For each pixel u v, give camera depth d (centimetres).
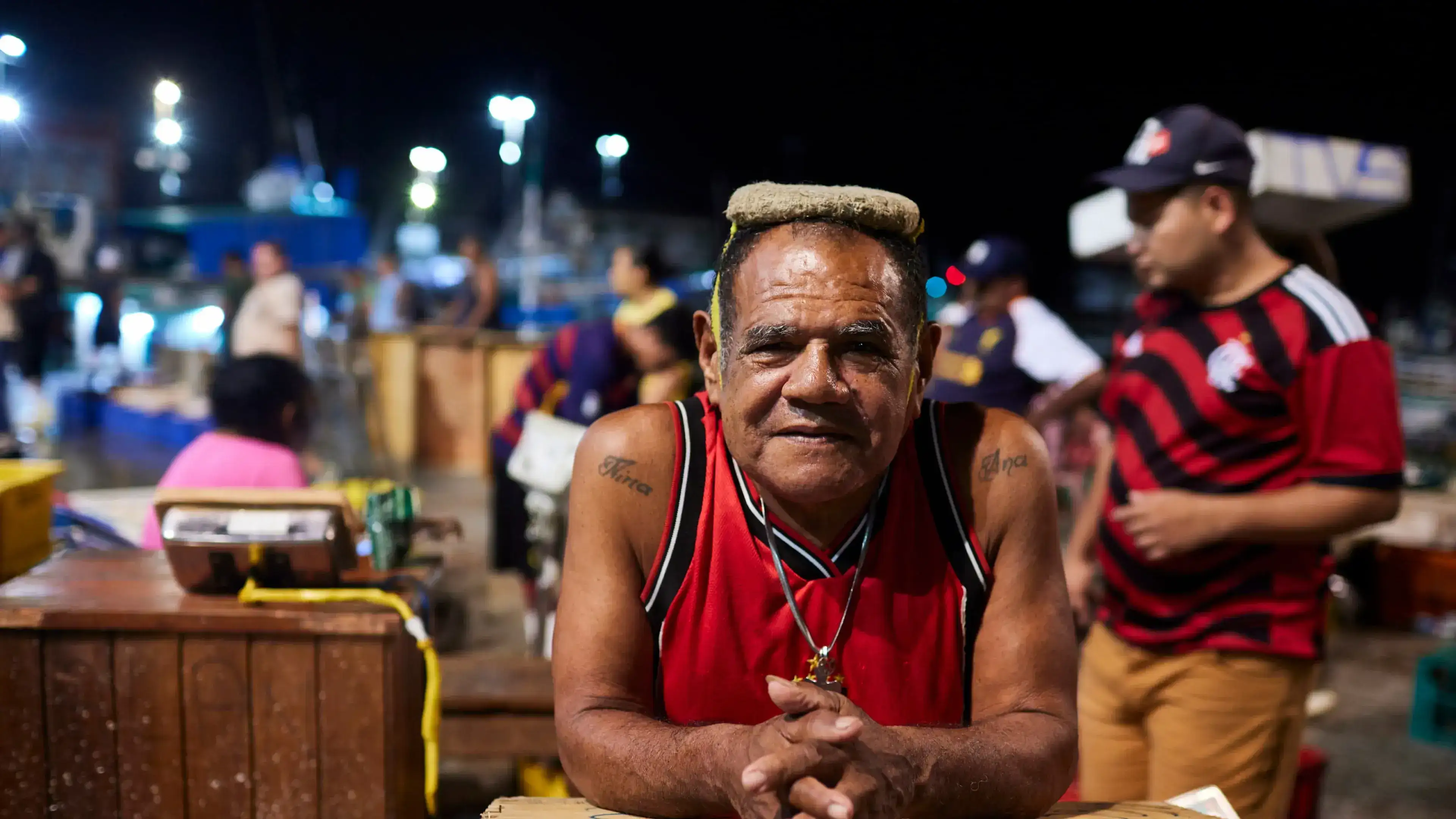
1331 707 299
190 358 957
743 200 102
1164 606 198
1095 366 369
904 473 111
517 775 288
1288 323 187
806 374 93
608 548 111
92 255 1152
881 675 108
